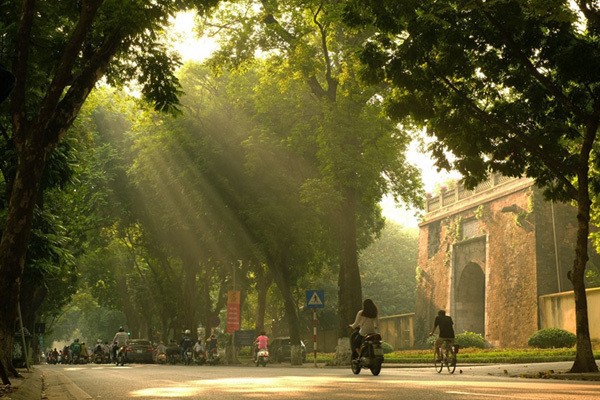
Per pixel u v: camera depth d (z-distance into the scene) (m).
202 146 35.69
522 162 19.39
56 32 15.46
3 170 18.39
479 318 51.03
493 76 17.92
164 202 38.66
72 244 39.38
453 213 51.69
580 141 20.39
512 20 15.49
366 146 25.97
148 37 15.24
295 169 35.25
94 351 54.88
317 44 28.73
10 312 12.84
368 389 10.17
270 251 34.75
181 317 48.47
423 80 17.45
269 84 29.86
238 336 41.94
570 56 15.62
